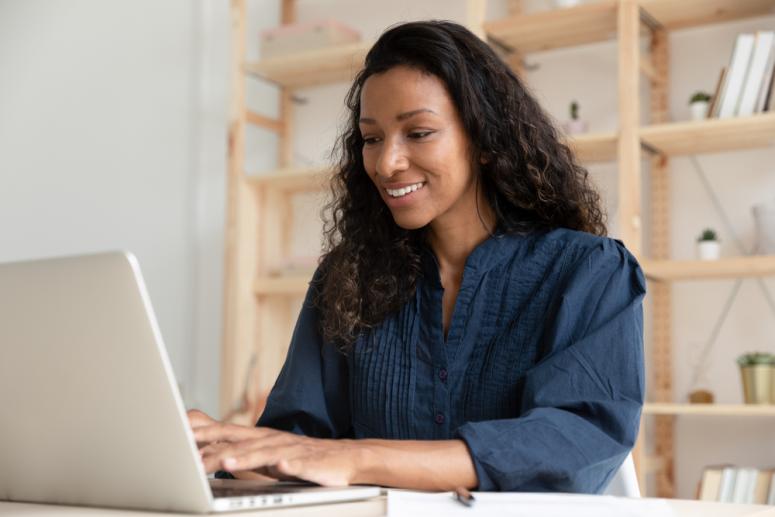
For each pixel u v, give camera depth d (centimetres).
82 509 90
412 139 133
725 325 307
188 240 403
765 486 275
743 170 309
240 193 364
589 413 114
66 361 88
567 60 337
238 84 366
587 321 126
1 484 101
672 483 308
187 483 83
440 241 143
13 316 90
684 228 316
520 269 135
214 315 396
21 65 398
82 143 405
